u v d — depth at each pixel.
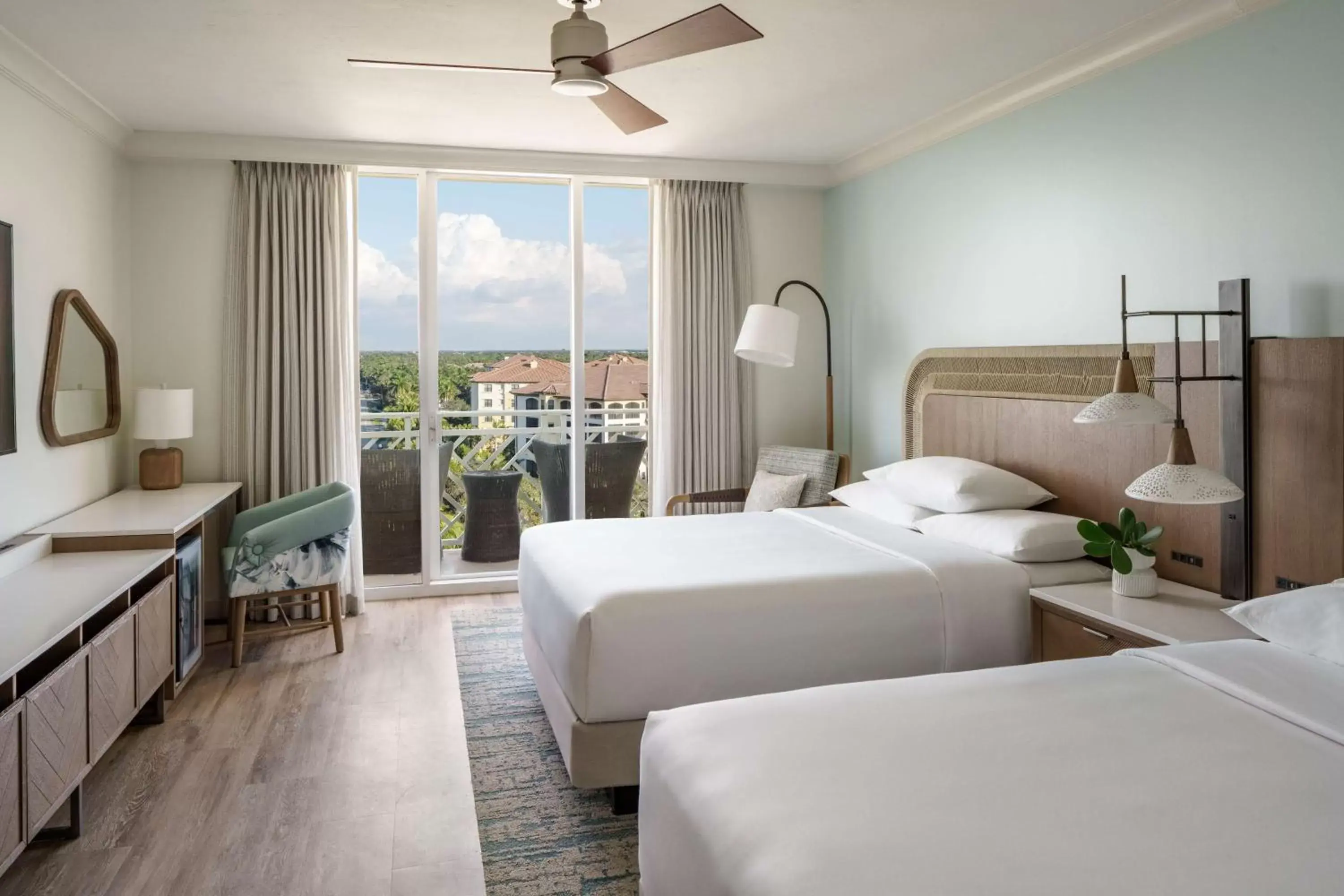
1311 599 2.26
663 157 5.26
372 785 3.00
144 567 3.24
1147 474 2.64
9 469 3.38
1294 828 1.46
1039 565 3.24
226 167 4.86
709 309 5.53
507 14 3.01
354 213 5.07
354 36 3.22
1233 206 2.91
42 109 3.69
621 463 5.65
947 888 1.31
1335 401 2.49
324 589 4.32
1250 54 2.83
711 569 3.11
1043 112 3.76
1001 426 4.00
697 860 1.58
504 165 5.09
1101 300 3.47
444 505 5.43
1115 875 1.33
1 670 2.14
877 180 5.10
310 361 4.93
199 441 4.90
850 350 5.48
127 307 4.70
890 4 2.97
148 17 3.04
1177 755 1.72
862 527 3.91
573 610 2.80
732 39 2.38
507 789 2.97
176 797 2.90
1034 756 1.72
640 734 2.72
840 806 1.55
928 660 2.99
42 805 2.37
